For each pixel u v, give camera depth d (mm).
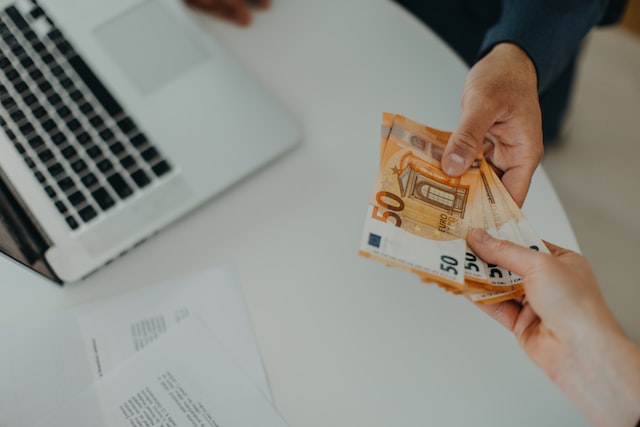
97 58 723
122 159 660
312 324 604
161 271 637
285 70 756
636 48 1539
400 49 767
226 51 742
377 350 591
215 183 659
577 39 754
